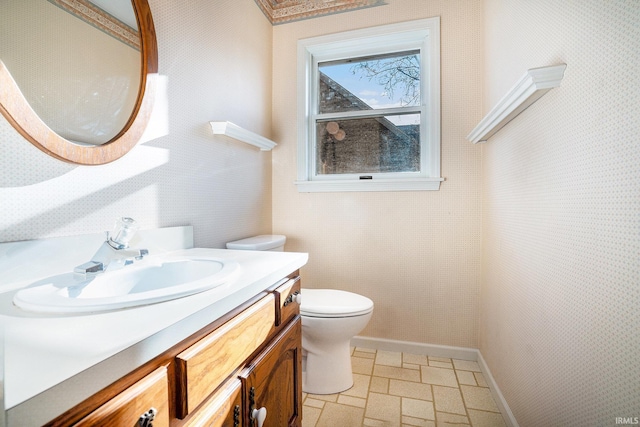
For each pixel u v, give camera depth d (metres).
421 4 2.03
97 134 0.96
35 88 0.78
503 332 1.50
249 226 1.98
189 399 0.57
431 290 2.05
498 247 1.61
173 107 1.32
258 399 0.84
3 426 0.32
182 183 1.37
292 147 2.27
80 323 0.52
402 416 1.46
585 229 0.83
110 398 0.44
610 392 0.71
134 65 1.09
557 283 0.98
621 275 0.68
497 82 1.58
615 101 0.71
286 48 2.28
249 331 0.79
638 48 0.64
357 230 2.16
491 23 1.69
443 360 1.99
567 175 0.93
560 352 0.95
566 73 0.93
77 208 0.92
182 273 1.04
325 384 1.64
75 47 0.89
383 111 2.19
